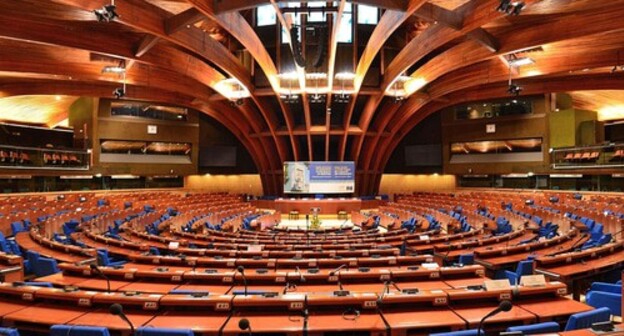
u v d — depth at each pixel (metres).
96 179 31.27
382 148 33.00
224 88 24.59
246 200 34.03
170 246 11.64
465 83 23.17
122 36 16.67
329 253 11.07
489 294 5.94
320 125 30.92
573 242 12.48
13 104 28.48
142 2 13.62
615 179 26.58
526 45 15.58
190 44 16.36
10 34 13.62
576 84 24.19
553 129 28.88
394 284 7.39
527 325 5.11
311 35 21.36
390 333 5.16
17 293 6.16
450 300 5.91
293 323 5.33
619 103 28.06
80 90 25.48
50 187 28.41
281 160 32.44
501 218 18.47
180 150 34.31
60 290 6.16
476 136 32.47
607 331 4.29
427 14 13.05
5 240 13.39
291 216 29.67
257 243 14.08
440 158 34.72
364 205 31.39
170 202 28.12
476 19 13.24
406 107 29.19
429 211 23.25
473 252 11.02
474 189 34.00
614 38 16.72
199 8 12.17
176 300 5.73
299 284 7.45
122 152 31.69
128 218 19.58
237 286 7.43
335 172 31.22
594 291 6.74
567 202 24.03
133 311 5.78
